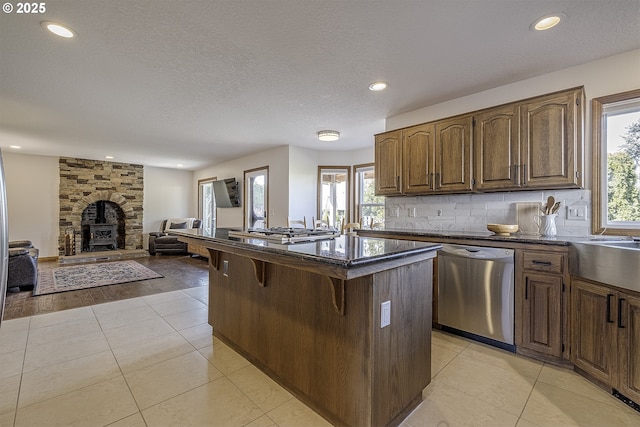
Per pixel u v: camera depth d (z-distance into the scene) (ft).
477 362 7.16
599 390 6.02
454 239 8.68
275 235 6.81
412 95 10.07
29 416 5.26
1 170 2.99
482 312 8.09
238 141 16.76
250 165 20.72
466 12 5.91
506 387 6.15
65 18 6.07
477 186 9.09
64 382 6.32
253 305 7.11
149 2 5.62
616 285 5.60
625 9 5.82
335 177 19.48
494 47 7.17
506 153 8.52
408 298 5.30
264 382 6.40
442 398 5.80
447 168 9.75
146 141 16.70
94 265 19.35
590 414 5.32
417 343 5.54
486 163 8.91
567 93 7.60
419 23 6.27
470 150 9.25
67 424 5.08
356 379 4.76
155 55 7.55
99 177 23.38
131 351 7.75
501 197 9.48
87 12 5.90
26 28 6.39
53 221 21.52
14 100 10.45
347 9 5.83
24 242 15.43
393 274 4.95
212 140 16.48
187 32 6.59
